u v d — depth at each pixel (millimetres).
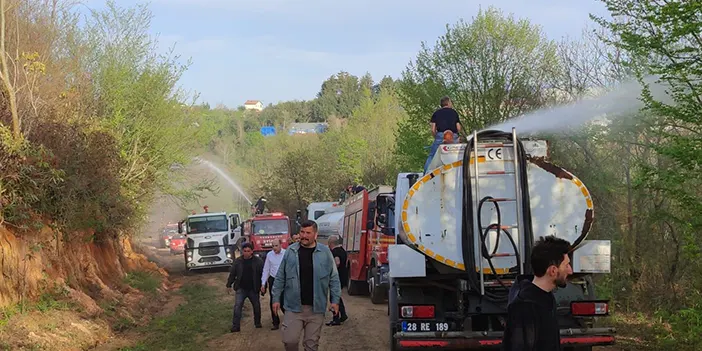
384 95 67125
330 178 61500
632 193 13648
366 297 20875
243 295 14242
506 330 4465
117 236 24797
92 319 14047
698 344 9805
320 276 8414
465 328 9289
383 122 62594
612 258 14141
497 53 25766
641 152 13555
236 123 117500
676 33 9195
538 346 4336
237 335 13641
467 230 8984
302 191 61375
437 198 9266
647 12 9930
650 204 13352
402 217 9258
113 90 25359
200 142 30500
